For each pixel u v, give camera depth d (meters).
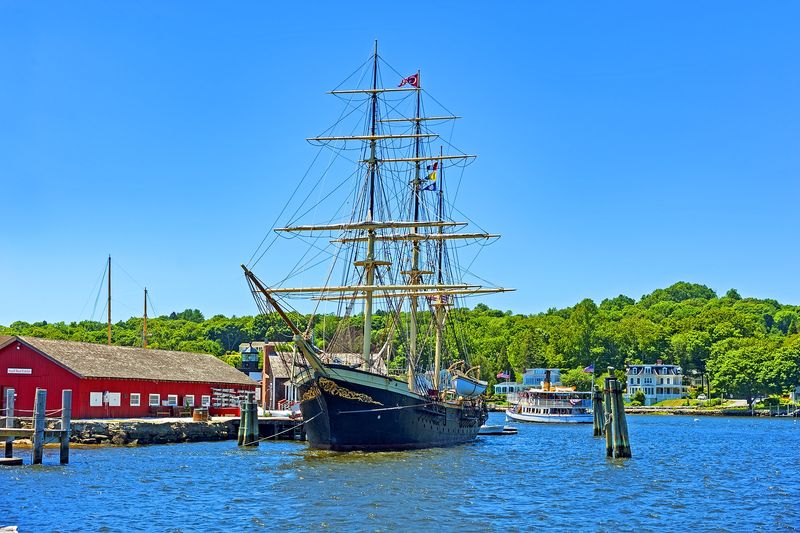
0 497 44.66
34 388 80.31
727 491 52.38
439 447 78.69
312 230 79.38
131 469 56.25
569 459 71.25
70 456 63.28
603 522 41.22
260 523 39.12
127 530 37.69
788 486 55.16
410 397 70.88
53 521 39.22
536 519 41.50
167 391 90.31
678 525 40.91
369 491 47.97
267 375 129.88
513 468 62.28
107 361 85.81
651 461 70.81
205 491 47.62
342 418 66.56
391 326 85.69
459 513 42.22
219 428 82.69
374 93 79.62
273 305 64.31
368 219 78.69
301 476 53.69
